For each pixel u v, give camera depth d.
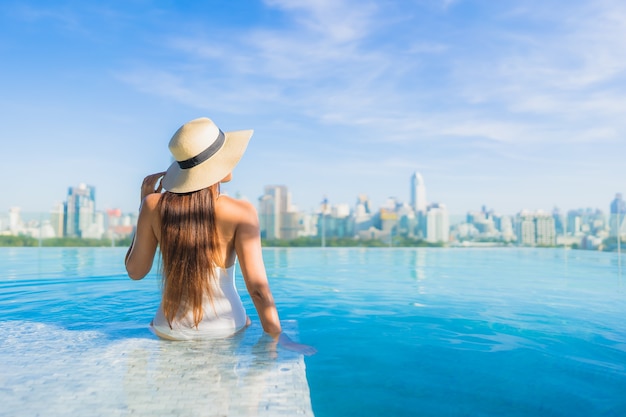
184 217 1.84
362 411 1.20
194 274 1.83
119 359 1.54
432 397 1.30
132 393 1.23
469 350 1.81
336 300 3.12
